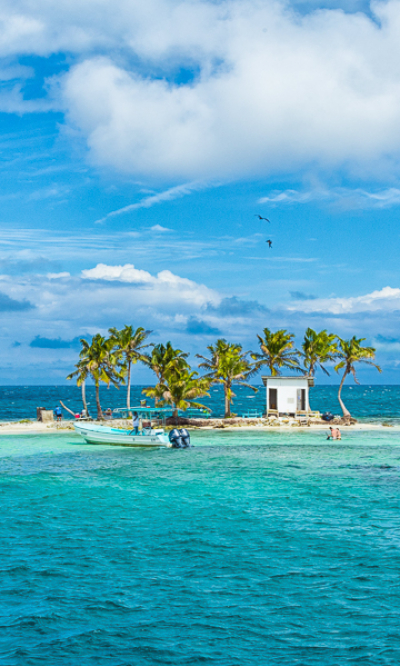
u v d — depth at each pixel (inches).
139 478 1254.9
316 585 601.6
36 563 671.1
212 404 6156.5
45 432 2384.4
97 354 2758.4
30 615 532.7
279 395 2866.6
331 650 466.6
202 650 468.8
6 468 1412.4
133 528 823.1
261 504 981.2
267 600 565.0
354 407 5128.0
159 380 2751.0
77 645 476.4
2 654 461.1
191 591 588.4
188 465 1461.6
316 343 3051.2
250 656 458.9
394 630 499.8
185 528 821.9
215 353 2987.2
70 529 818.8
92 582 613.0
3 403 5900.6
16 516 895.7
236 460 1558.8
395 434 2349.9
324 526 831.7
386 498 1030.4
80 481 1216.8
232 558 687.7
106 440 1924.2
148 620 522.3
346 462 1509.6
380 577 621.6
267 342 3184.1
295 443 1994.3
